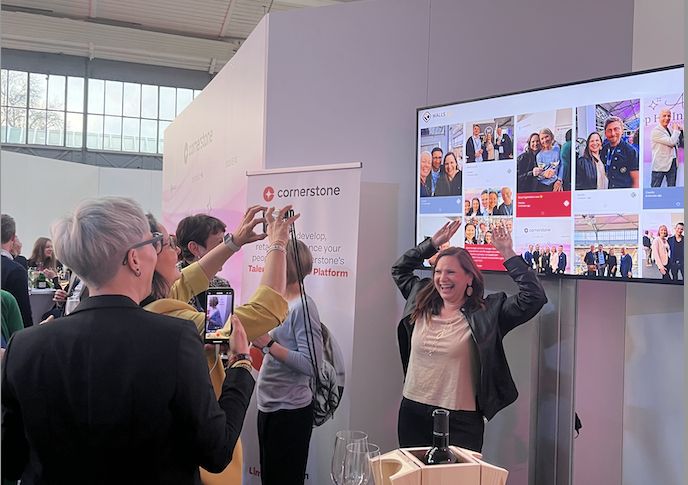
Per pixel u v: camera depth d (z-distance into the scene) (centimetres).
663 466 231
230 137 372
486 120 240
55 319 109
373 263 287
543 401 238
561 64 264
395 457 106
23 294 314
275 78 314
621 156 205
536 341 242
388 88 290
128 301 108
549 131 223
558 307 232
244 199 342
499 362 213
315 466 266
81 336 103
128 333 104
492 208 238
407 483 98
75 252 105
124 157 984
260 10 744
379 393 287
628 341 248
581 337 263
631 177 203
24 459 109
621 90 205
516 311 210
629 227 204
